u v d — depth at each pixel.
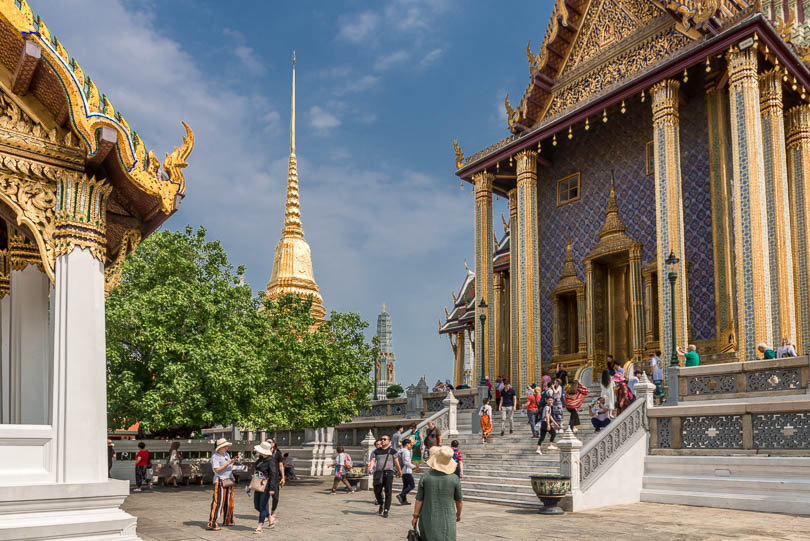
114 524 7.00
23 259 8.62
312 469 29.30
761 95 23.88
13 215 7.97
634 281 28.00
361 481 21.34
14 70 7.30
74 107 7.04
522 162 30.91
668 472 16.28
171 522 13.45
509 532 11.67
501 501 16.20
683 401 17.30
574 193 31.59
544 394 20.03
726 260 24.22
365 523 13.26
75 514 6.87
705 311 24.84
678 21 25.84
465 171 33.47
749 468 14.88
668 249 24.02
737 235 21.66
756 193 21.39
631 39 28.45
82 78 7.14
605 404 19.47
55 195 7.57
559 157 32.56
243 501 17.84
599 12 29.95
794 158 26.00
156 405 19.95
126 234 8.91
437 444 18.53
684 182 26.41
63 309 7.32
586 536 11.20
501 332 39.25
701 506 15.15
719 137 25.19
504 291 40.09
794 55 23.48
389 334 108.62
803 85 24.84
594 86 29.73
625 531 11.72
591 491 15.12
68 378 7.17
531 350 29.05
